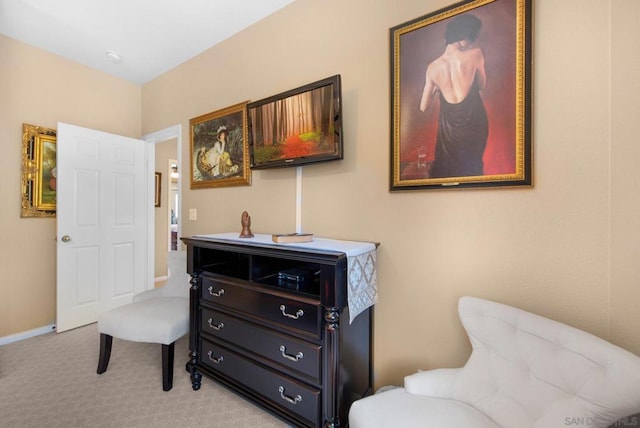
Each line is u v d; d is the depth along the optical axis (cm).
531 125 120
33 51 254
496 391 102
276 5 201
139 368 199
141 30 230
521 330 102
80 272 268
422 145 146
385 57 160
